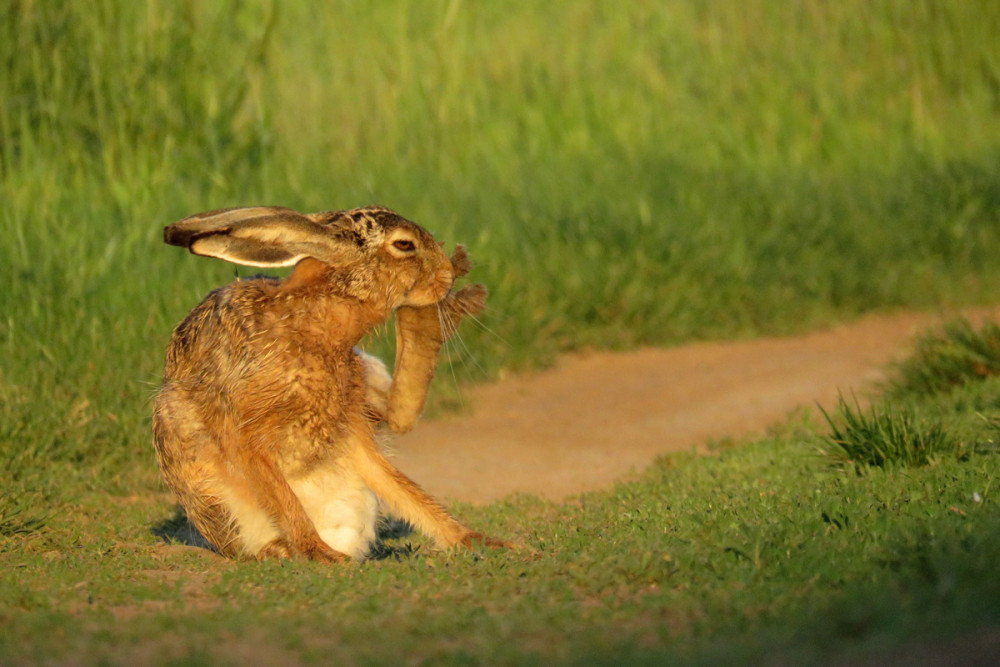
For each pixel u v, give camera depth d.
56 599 10.11
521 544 13.43
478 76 38.97
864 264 34.72
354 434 13.22
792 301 32.78
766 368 27.28
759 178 37.97
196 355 13.29
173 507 16.97
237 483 12.73
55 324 21.77
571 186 35.25
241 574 11.27
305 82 34.72
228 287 13.45
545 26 41.66
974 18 45.12
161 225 25.55
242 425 12.52
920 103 43.19
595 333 29.70
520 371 27.39
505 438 22.58
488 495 18.50
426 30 38.75
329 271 12.75
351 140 33.91
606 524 13.75
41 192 25.67
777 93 42.56
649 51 42.69
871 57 44.59
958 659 6.96
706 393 25.42
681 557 10.56
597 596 9.89
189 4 31.14
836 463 16.11
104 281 23.23
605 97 40.38
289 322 12.52
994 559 9.03
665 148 39.03
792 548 10.66
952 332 22.61
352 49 36.72
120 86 29.09
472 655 7.91
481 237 29.73
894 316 32.53
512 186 34.50
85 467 18.83
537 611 9.23
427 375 14.01
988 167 39.97
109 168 27.53
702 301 31.42
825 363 27.36
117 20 29.77
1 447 18.27
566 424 23.58
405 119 35.97
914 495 12.69
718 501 13.98
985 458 14.49
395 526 15.84
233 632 8.67
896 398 21.23
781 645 7.62
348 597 10.04
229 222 11.76
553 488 18.84
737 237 34.28
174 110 29.88
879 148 41.59
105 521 15.85
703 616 8.84
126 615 9.60
